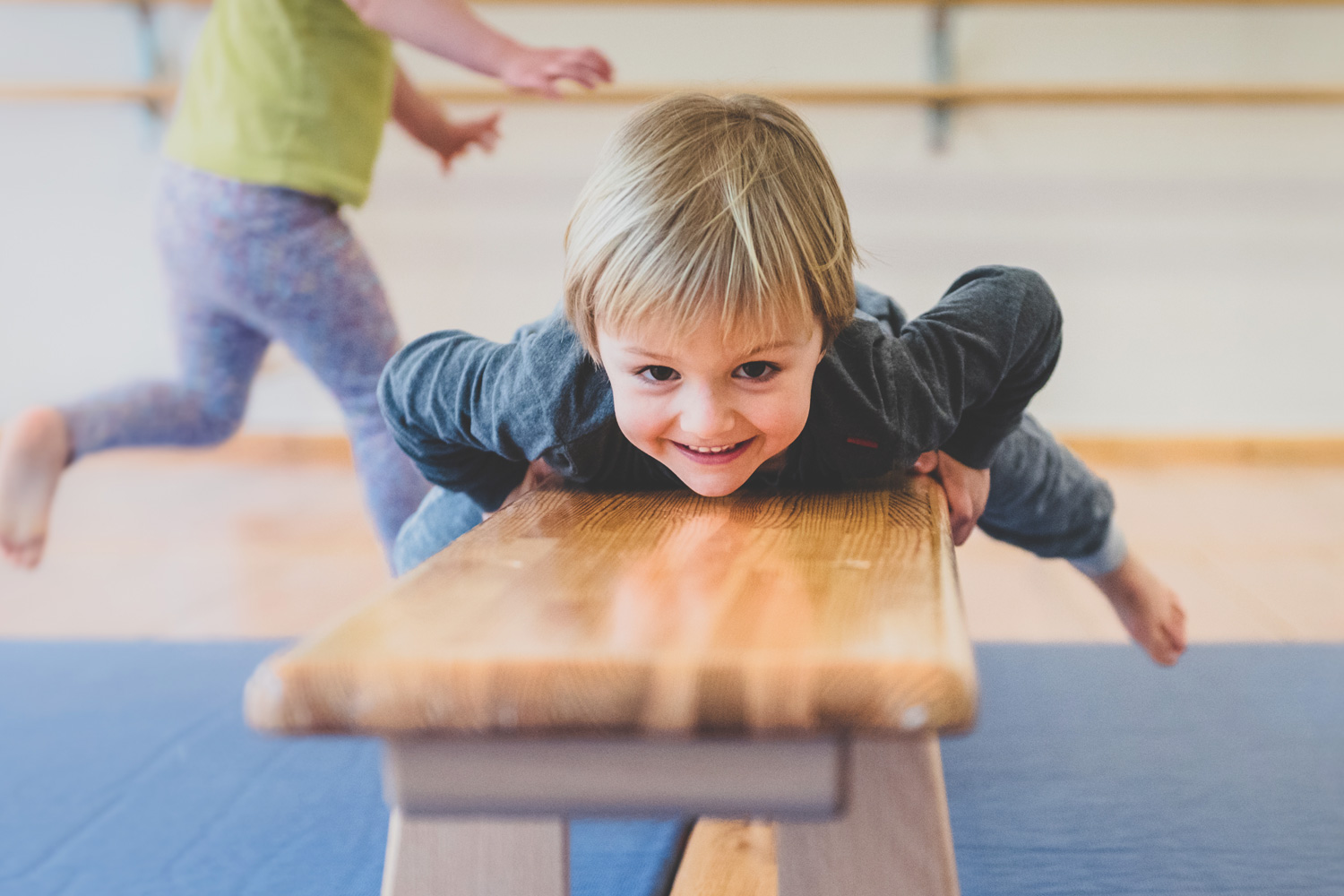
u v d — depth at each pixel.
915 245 2.53
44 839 0.87
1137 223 2.49
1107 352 2.55
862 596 0.37
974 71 2.45
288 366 2.54
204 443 1.22
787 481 0.62
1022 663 1.23
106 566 1.79
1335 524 1.96
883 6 2.42
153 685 1.19
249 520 2.08
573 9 2.47
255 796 0.93
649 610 0.35
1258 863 0.80
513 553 0.44
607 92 2.32
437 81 2.46
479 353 0.63
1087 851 0.82
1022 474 0.83
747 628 0.33
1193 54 2.42
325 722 0.31
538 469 0.74
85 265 2.57
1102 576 0.96
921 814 0.45
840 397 0.58
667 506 0.55
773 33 2.47
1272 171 2.45
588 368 0.58
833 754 0.31
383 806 0.91
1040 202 2.49
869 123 2.48
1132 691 1.14
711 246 0.48
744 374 0.50
